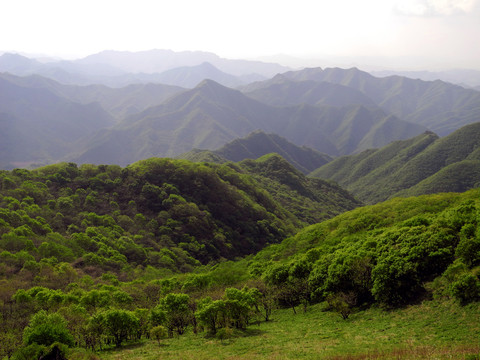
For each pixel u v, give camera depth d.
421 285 42.34
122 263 86.25
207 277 67.06
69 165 131.62
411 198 97.44
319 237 91.19
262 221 142.88
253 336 42.16
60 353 34.09
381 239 53.66
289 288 55.47
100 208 113.19
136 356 37.62
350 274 47.38
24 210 92.44
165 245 108.38
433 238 45.22
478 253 39.00
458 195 86.69
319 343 35.09
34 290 55.97
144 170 137.50
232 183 168.50
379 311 42.25
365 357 27.19
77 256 82.25
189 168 148.00
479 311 32.69
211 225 127.00
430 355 25.56
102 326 43.19
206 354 35.72
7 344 38.06
